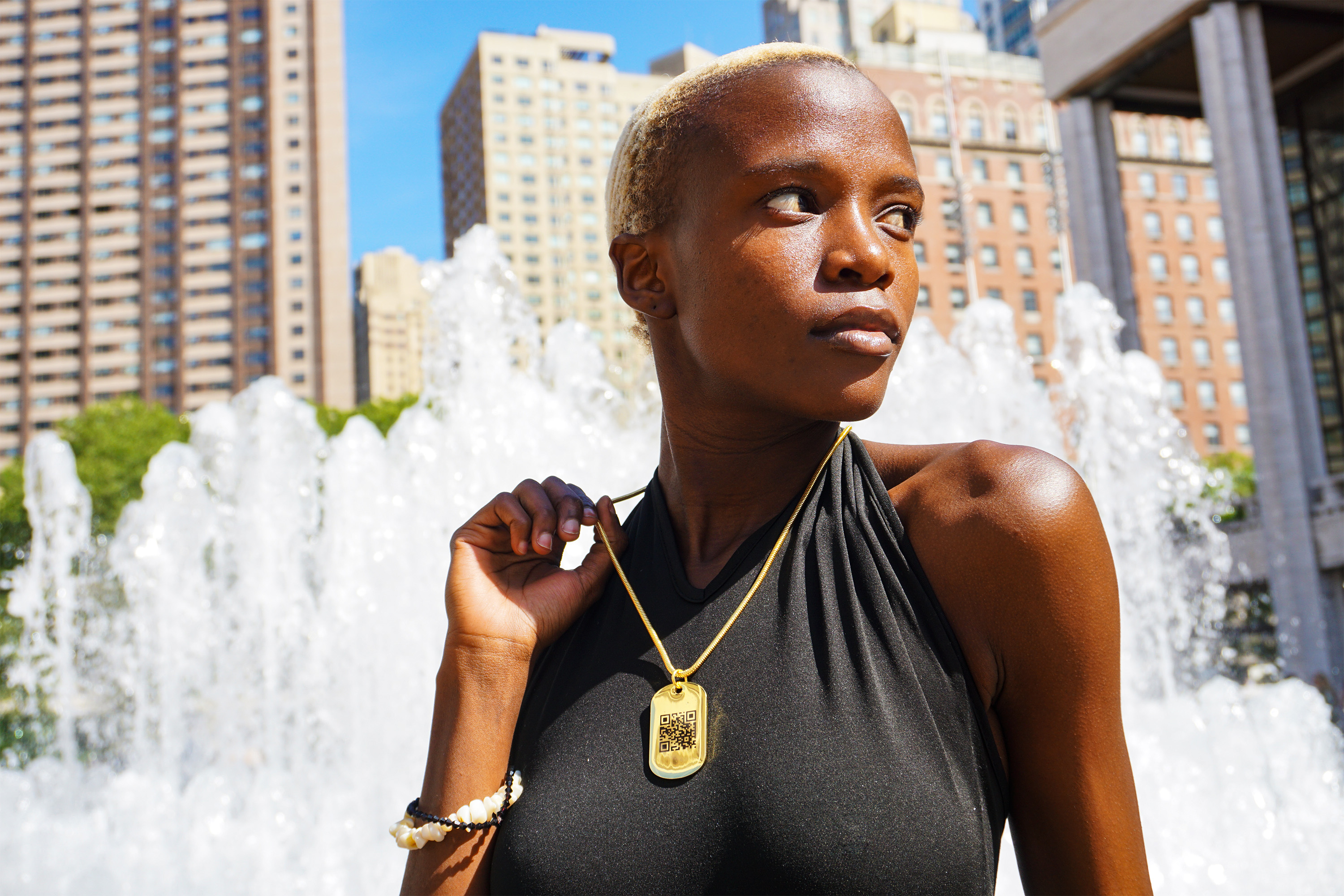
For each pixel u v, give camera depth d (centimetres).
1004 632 73
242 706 830
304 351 8062
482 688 85
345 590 667
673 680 77
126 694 1004
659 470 96
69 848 515
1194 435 5891
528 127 9944
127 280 8181
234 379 8056
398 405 4603
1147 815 418
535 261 9731
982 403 772
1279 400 2014
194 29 8431
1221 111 2127
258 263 8175
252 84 8375
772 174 73
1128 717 531
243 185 8269
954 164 5769
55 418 8044
